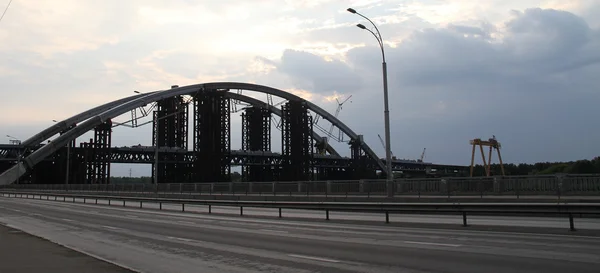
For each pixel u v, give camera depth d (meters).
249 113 174.25
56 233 20.81
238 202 32.69
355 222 24.52
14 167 110.31
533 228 18.81
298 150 152.25
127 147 144.00
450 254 12.70
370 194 40.78
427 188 37.25
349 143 190.50
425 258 12.12
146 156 152.38
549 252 12.71
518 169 145.50
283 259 12.53
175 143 145.50
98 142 125.12
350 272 10.45
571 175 30.28
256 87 150.38
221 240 17.30
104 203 53.56
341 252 13.58
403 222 23.20
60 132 131.25
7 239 17.42
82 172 121.31
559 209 18.53
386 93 32.34
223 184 55.31
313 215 31.33
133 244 16.59
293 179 150.25
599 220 22.94
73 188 85.56
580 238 15.95
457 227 20.48
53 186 91.81
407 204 23.78
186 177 137.12
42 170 126.00
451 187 35.72
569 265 10.66
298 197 42.59
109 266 11.41
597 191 29.14
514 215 26.59
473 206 21.11
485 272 10.04
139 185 68.44
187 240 17.53
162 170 145.88
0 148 122.12
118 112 127.62
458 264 11.10
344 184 42.94
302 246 15.12
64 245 15.62
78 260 12.38
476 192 34.53
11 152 122.88
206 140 127.12
